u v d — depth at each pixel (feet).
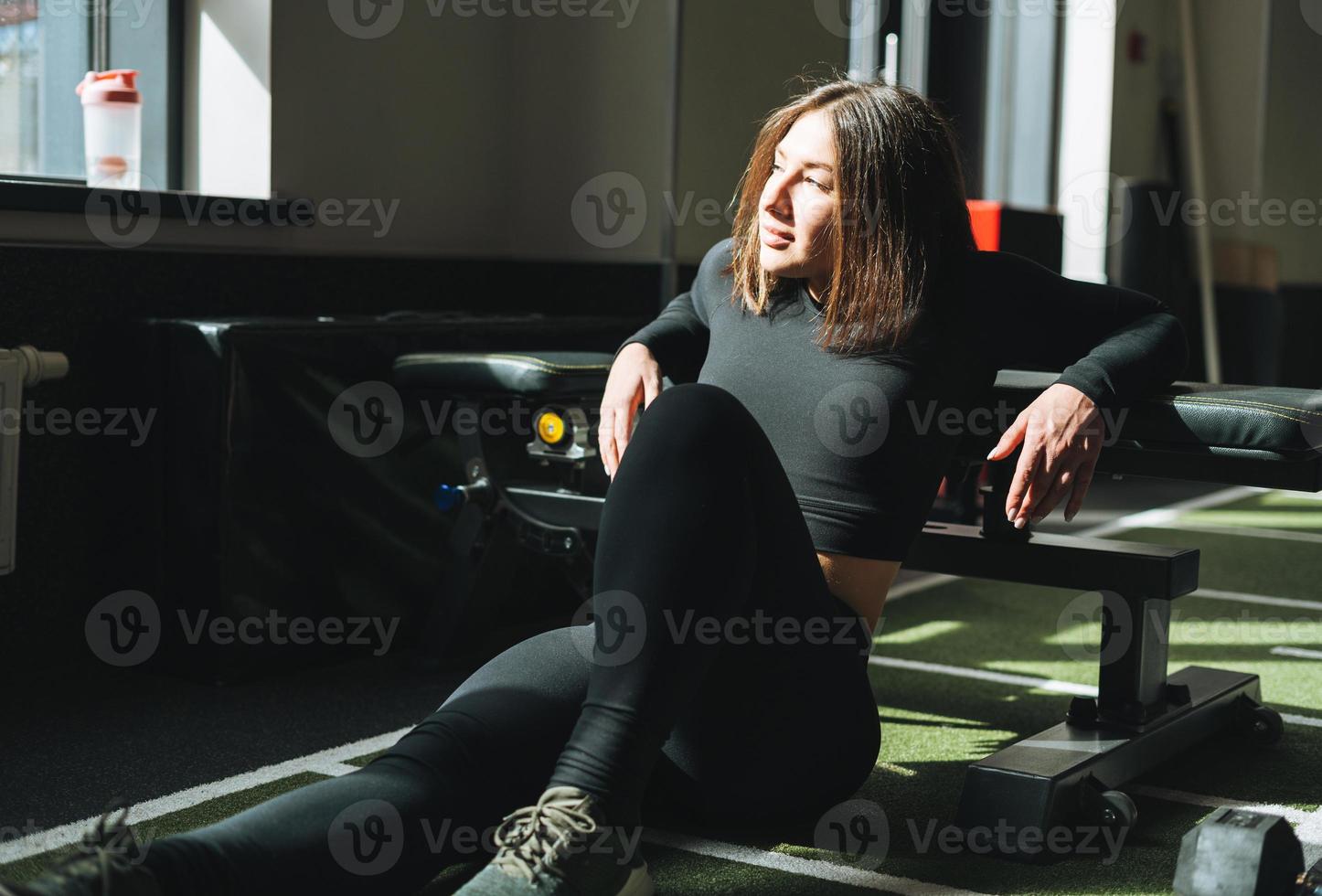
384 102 9.54
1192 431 5.13
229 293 8.45
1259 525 13.12
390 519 8.07
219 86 8.89
